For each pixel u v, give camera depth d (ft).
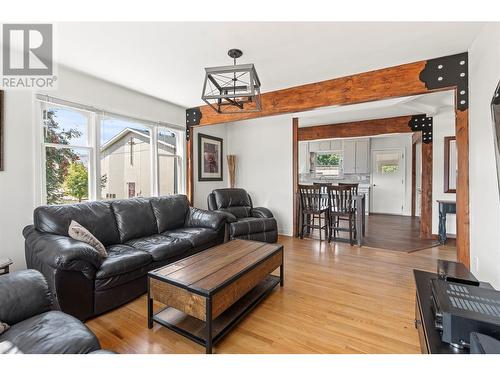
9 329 3.92
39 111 8.56
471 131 7.54
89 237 7.30
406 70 8.71
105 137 10.82
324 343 5.48
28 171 8.23
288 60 8.40
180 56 8.10
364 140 24.07
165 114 13.47
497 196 5.75
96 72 9.43
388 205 23.93
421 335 4.37
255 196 17.67
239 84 10.32
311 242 14.24
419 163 22.24
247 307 6.57
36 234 7.39
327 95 10.19
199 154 16.05
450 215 15.20
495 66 5.75
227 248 8.18
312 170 26.99
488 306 3.49
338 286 8.36
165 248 8.57
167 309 6.65
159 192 13.48
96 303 6.54
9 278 4.47
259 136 17.38
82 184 10.02
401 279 8.93
